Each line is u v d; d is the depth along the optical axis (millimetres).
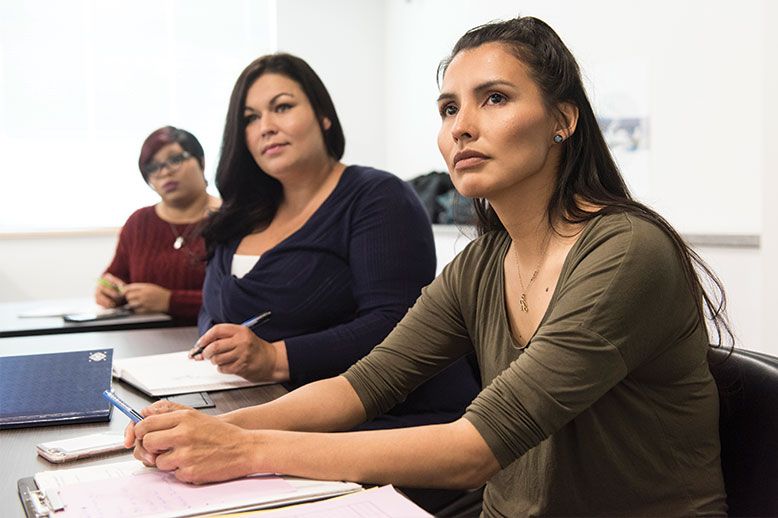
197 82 4859
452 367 1585
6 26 4352
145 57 4703
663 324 833
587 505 923
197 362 1448
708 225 2787
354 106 5430
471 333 1088
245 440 800
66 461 860
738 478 898
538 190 945
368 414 1060
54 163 4516
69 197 4562
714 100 2744
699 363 896
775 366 877
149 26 4703
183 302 2383
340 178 1707
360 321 1510
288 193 1765
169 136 2709
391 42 5391
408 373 1090
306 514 673
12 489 772
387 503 696
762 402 873
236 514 677
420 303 1135
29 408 1047
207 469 763
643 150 3078
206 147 4902
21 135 4426
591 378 796
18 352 1660
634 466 901
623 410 890
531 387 795
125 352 1646
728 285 2621
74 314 2281
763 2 2420
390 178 1660
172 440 778
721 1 2695
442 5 4723
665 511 899
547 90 905
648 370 874
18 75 4398
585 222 907
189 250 2643
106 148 4625
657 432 891
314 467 785
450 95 939
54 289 4492
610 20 3260
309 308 1599
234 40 4961
